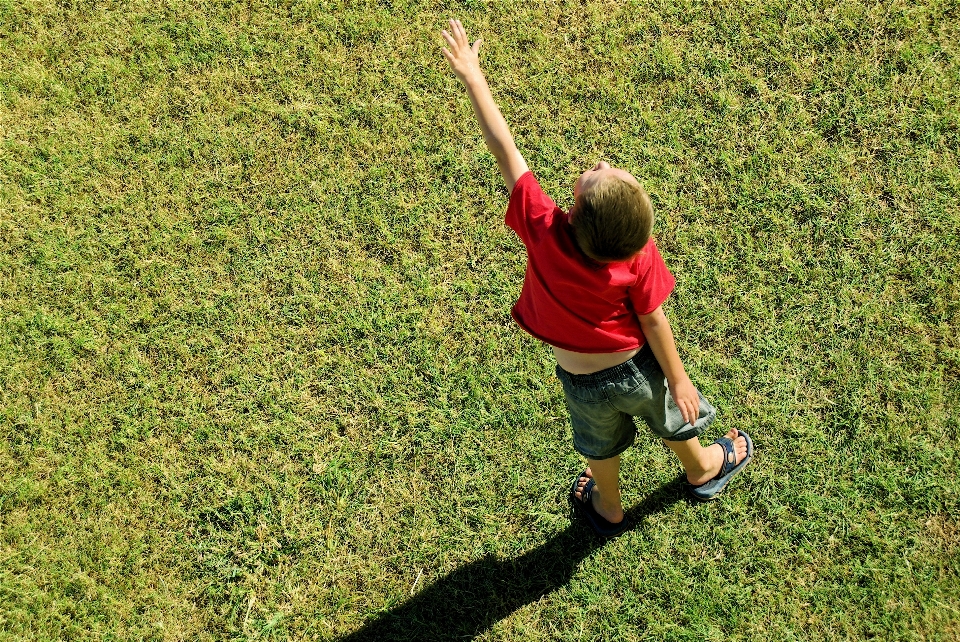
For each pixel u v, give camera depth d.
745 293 3.78
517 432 3.62
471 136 4.24
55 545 3.49
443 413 3.68
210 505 3.55
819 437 3.48
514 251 3.98
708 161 4.07
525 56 4.39
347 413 3.71
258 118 4.36
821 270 3.78
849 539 3.30
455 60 2.44
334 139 4.28
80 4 4.64
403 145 4.23
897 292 3.71
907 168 3.95
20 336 3.91
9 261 4.08
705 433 3.56
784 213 3.92
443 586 3.38
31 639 3.33
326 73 4.44
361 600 3.37
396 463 3.60
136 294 3.99
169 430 3.71
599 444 2.83
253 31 4.57
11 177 4.27
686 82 4.25
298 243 4.07
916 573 3.21
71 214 4.18
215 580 3.42
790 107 4.14
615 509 3.31
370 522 3.50
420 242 4.02
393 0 4.59
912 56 4.20
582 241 2.09
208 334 3.90
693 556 3.35
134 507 3.56
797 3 4.37
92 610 3.38
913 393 3.51
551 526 3.46
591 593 3.33
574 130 4.21
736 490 3.44
